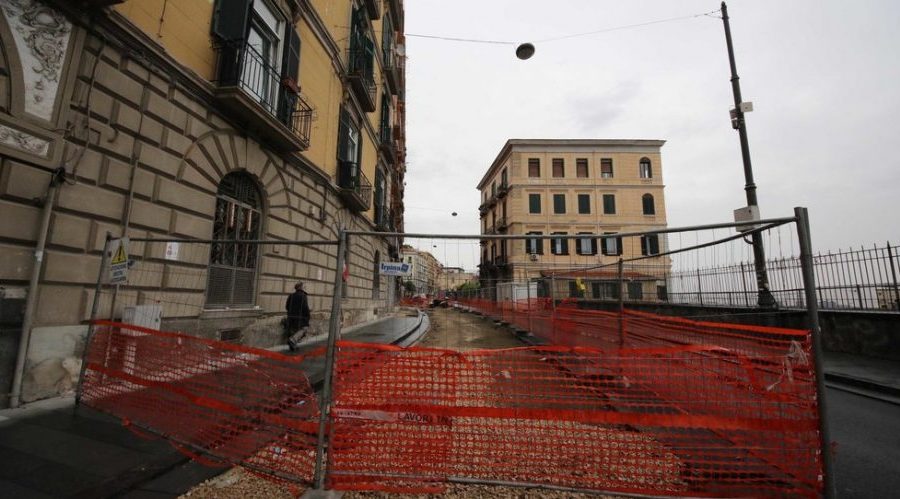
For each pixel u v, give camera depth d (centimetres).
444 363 294
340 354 284
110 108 529
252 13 783
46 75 457
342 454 274
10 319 421
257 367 322
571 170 3459
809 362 254
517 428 293
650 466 285
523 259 3266
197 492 269
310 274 1063
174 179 629
